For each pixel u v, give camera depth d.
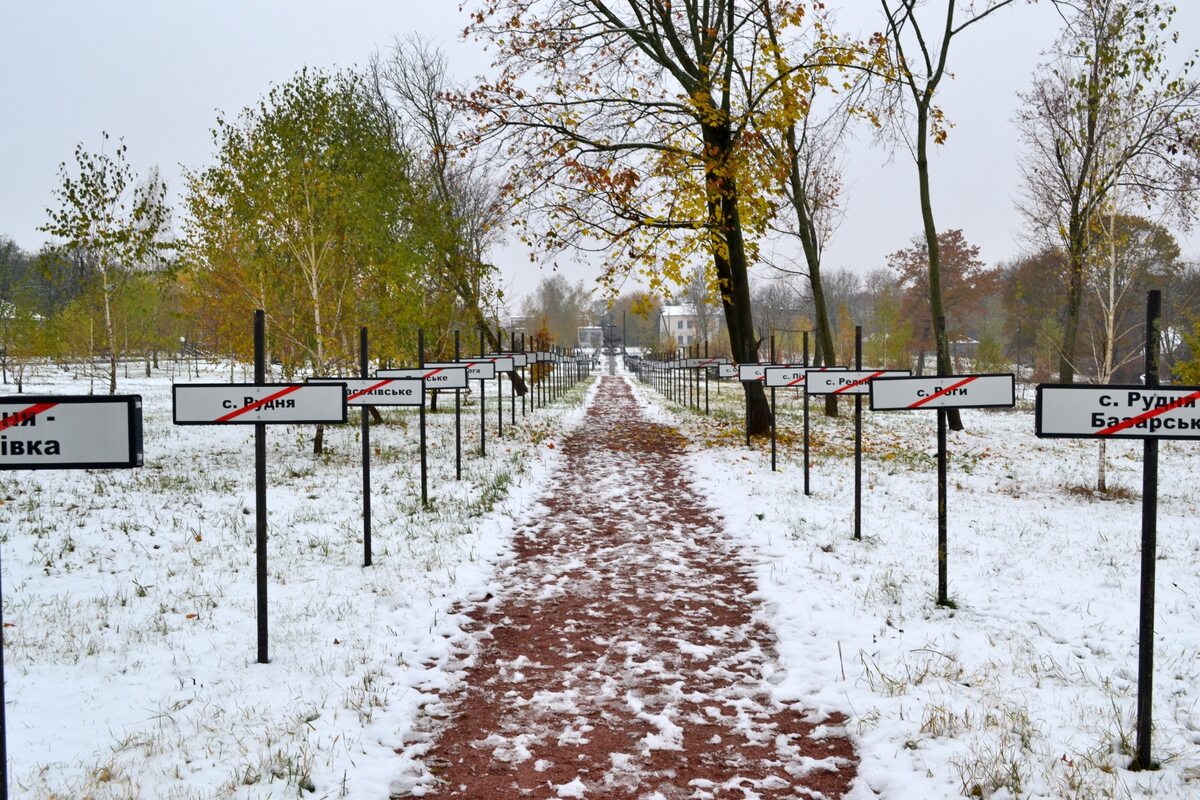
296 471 13.85
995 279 57.69
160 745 4.10
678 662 5.52
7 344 36.62
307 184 16.33
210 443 18.31
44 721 4.42
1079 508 11.05
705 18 18.41
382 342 18.84
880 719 4.45
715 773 4.03
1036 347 44.44
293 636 5.82
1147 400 3.81
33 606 6.55
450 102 17.77
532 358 22.12
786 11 16.22
